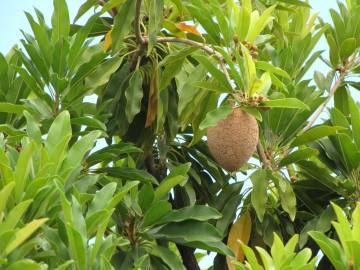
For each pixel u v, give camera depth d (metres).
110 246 4.13
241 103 5.38
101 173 5.82
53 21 6.10
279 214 6.61
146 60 6.65
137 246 5.77
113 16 6.80
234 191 6.48
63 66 6.03
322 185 6.58
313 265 4.50
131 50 6.57
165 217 5.59
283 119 6.40
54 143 4.58
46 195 4.15
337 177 6.65
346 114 7.08
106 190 4.53
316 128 6.25
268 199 6.74
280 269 4.56
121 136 6.49
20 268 3.69
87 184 5.00
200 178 6.67
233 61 5.89
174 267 5.62
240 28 5.87
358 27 6.93
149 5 6.57
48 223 4.22
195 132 6.21
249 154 5.38
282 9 6.79
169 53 6.51
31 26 5.98
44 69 6.01
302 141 6.35
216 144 5.33
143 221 5.63
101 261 4.04
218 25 5.96
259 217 6.09
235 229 6.32
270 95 5.96
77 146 4.58
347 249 4.77
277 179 6.21
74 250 4.02
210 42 6.47
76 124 5.84
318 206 6.59
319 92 6.44
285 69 6.68
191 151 6.79
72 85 6.06
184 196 6.64
